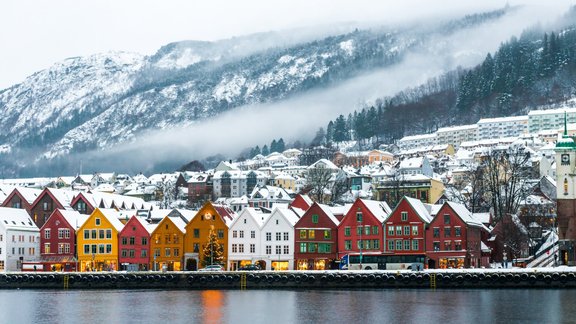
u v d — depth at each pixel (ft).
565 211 548.31
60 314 386.93
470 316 351.05
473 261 573.33
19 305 430.61
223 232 617.62
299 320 351.46
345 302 416.26
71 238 654.94
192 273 541.75
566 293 438.40
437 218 568.82
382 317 354.13
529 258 600.80
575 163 548.72
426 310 374.02
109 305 424.46
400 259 562.25
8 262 635.66
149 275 550.36
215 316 369.91
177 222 639.35
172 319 362.94
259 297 456.45
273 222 607.78
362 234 589.73
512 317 345.10
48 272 571.69
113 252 635.25
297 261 600.80
